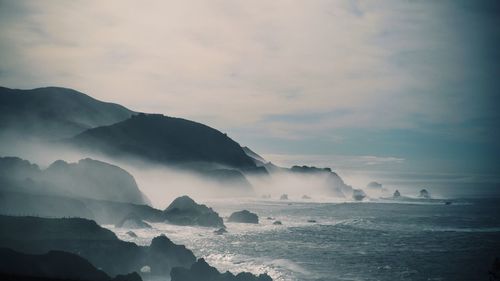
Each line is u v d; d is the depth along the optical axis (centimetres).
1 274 5000
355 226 14225
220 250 9050
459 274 7469
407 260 8531
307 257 8588
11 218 6719
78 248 6341
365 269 7650
